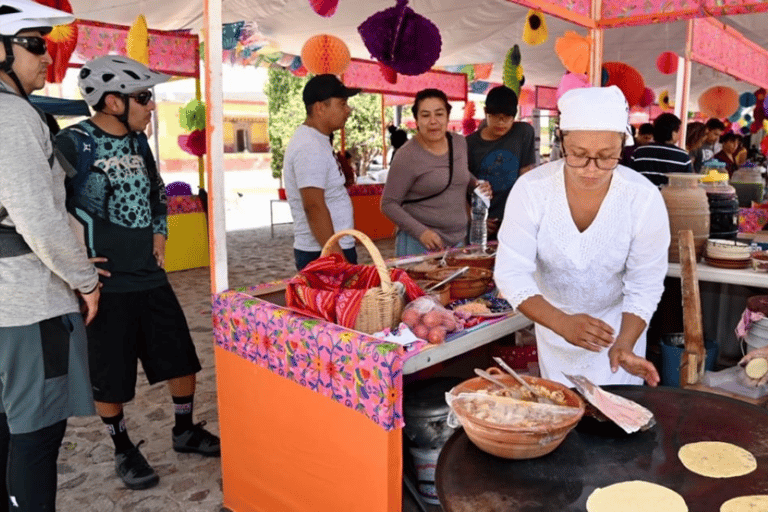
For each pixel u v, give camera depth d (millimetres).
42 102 4184
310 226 2855
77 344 1940
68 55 4668
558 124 1618
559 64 10422
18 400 1830
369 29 3389
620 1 3770
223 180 2311
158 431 3225
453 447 1331
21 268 1789
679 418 1436
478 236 3408
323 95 2832
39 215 1729
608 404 1422
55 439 1927
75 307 1937
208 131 2256
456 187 3328
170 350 2803
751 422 1412
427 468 2281
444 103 3141
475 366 3131
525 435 1210
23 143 1712
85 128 2514
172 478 2756
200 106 7340
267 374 2174
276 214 14281
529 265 1833
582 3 3734
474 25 7031
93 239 2529
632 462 1250
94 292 1970
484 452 1302
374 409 1794
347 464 1925
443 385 2443
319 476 2033
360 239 2148
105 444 3092
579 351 2070
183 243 7602
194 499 2586
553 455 1283
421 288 2371
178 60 7273
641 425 1360
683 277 2266
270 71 15930
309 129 2871
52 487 1949
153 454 2977
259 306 2172
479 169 3820
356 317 1979
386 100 13727
